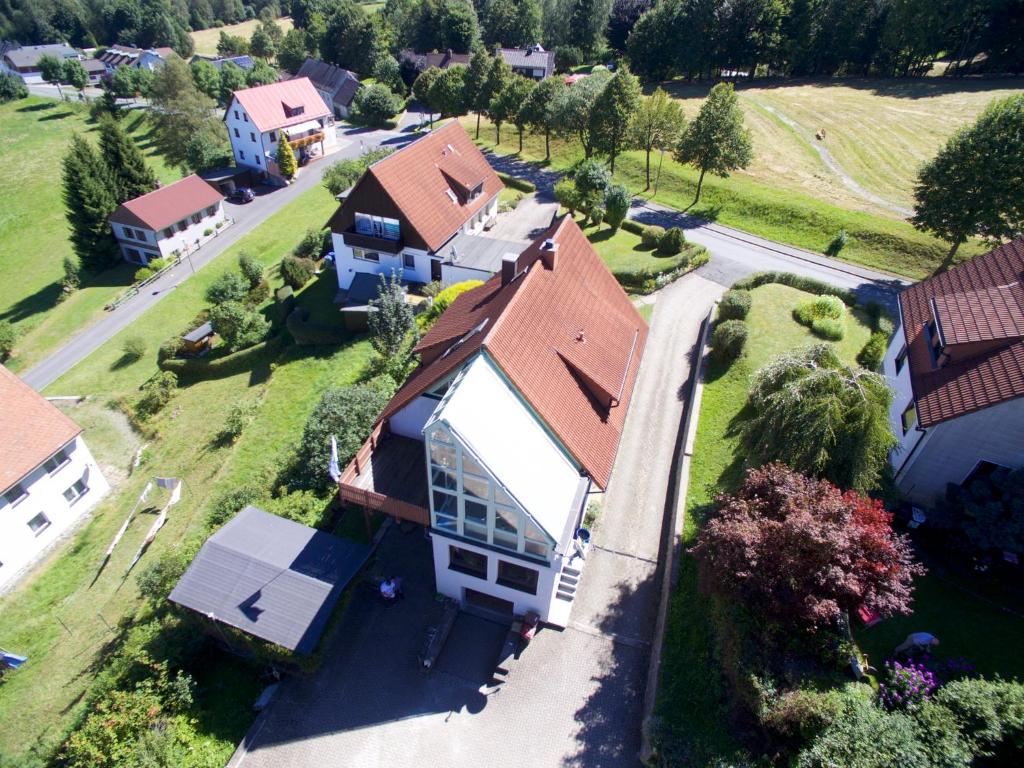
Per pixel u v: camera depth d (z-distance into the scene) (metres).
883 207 56.31
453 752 20.08
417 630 23.50
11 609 30.38
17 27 169.25
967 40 84.00
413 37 127.56
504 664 21.84
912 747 15.41
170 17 173.25
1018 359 22.55
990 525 21.06
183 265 64.94
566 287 27.92
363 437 29.88
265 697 21.44
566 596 24.19
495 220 58.12
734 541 18.45
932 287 30.66
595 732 20.39
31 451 32.41
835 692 16.98
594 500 28.16
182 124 91.56
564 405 24.00
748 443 23.48
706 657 20.38
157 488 36.25
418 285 48.03
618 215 53.09
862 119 75.69
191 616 22.81
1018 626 20.56
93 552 33.06
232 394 43.28
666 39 96.88
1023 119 37.81
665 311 42.22
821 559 17.61
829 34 91.00
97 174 65.44
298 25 170.75
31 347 56.09
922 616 20.84
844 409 20.17
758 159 67.81
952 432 23.20
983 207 39.91
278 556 23.06
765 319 37.75
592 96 64.06
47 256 75.75
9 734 24.61
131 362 50.59
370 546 23.91
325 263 54.44
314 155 86.75
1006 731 15.63
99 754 19.12
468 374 20.80
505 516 20.27
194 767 19.75
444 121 96.69
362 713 21.12
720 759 17.33
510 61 107.81
